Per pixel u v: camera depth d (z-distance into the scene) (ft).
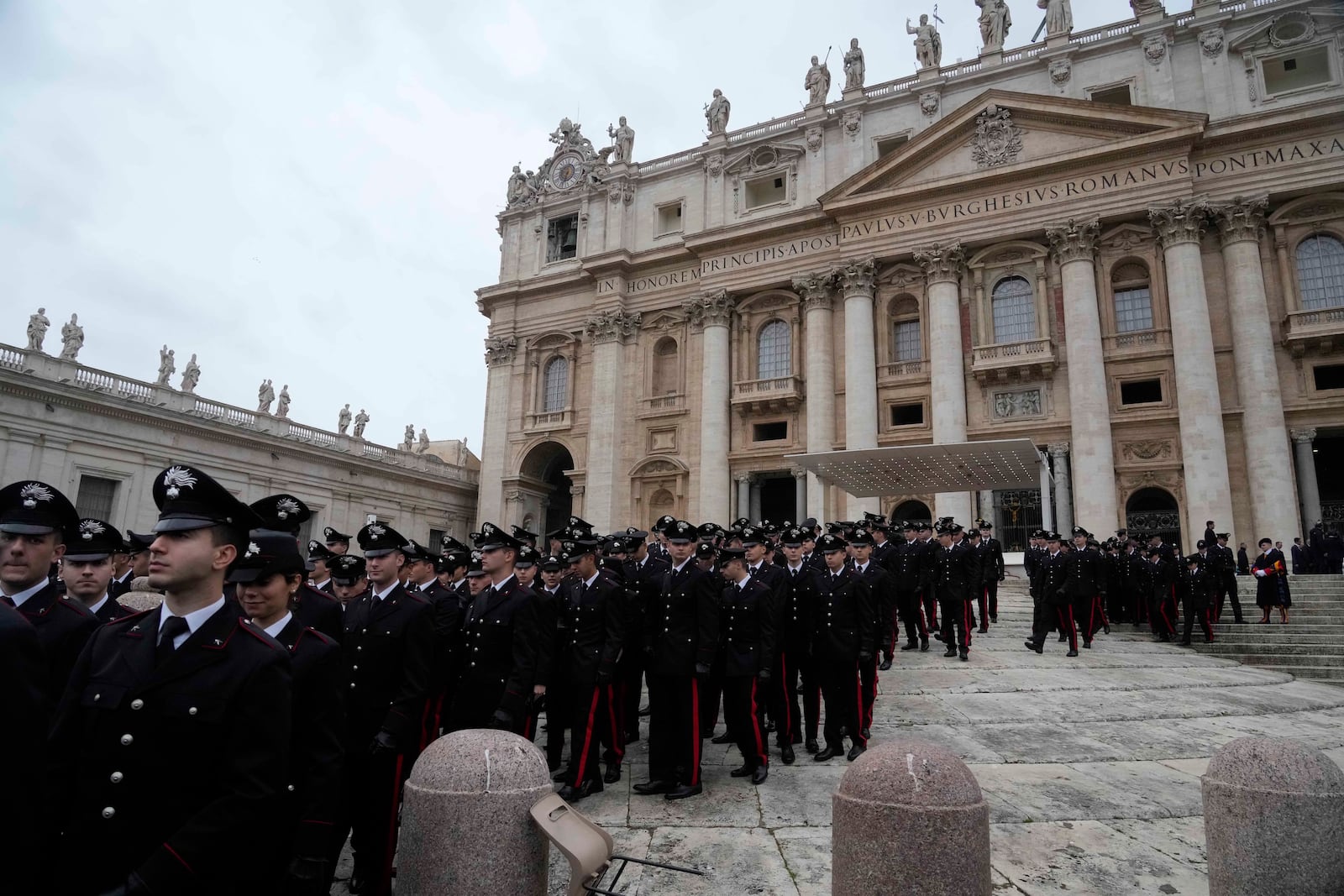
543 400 158.20
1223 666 54.95
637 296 150.61
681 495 139.13
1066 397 113.19
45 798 11.12
